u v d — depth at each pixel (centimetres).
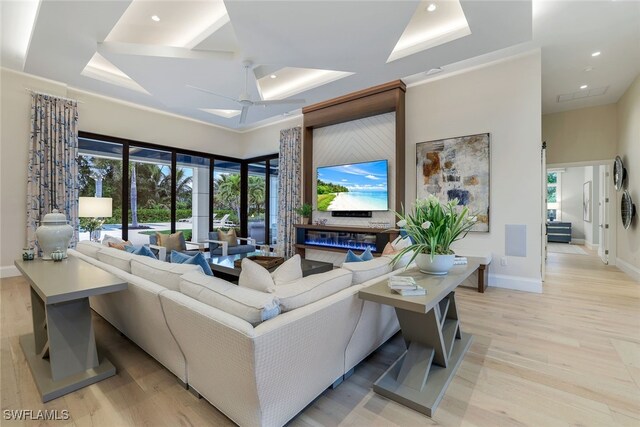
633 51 385
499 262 417
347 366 199
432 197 219
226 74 393
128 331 243
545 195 478
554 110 593
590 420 161
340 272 196
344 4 254
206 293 164
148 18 317
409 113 486
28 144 448
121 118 547
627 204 492
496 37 311
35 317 222
